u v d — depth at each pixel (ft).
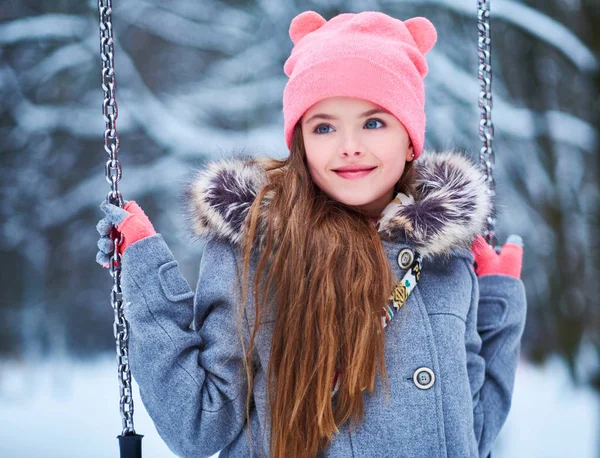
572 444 20.74
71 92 32.48
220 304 5.63
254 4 29.66
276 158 6.17
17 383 32.48
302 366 5.33
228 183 5.67
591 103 23.08
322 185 5.61
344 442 5.42
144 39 34.22
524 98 25.77
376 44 5.51
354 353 5.28
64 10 30.99
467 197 5.71
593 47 22.24
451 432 5.55
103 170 34.01
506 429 21.36
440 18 25.29
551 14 26.03
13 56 31.27
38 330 37.63
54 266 37.06
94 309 40.16
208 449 5.52
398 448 5.41
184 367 5.42
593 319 25.58
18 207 34.63
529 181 25.76
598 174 23.43
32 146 33.32
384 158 5.51
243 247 5.59
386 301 5.44
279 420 5.36
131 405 5.80
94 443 21.56
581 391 25.46
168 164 29.50
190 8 30.50
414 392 5.47
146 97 29.01
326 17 26.05
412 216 5.60
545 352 30.96
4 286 38.86
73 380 33.47
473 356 6.27
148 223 5.77
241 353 5.55
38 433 22.93
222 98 29.40
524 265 30.96
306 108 5.52
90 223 35.68
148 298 5.48
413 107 5.62
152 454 18.21
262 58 28.27
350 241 5.43
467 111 24.43
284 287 5.43
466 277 6.01
